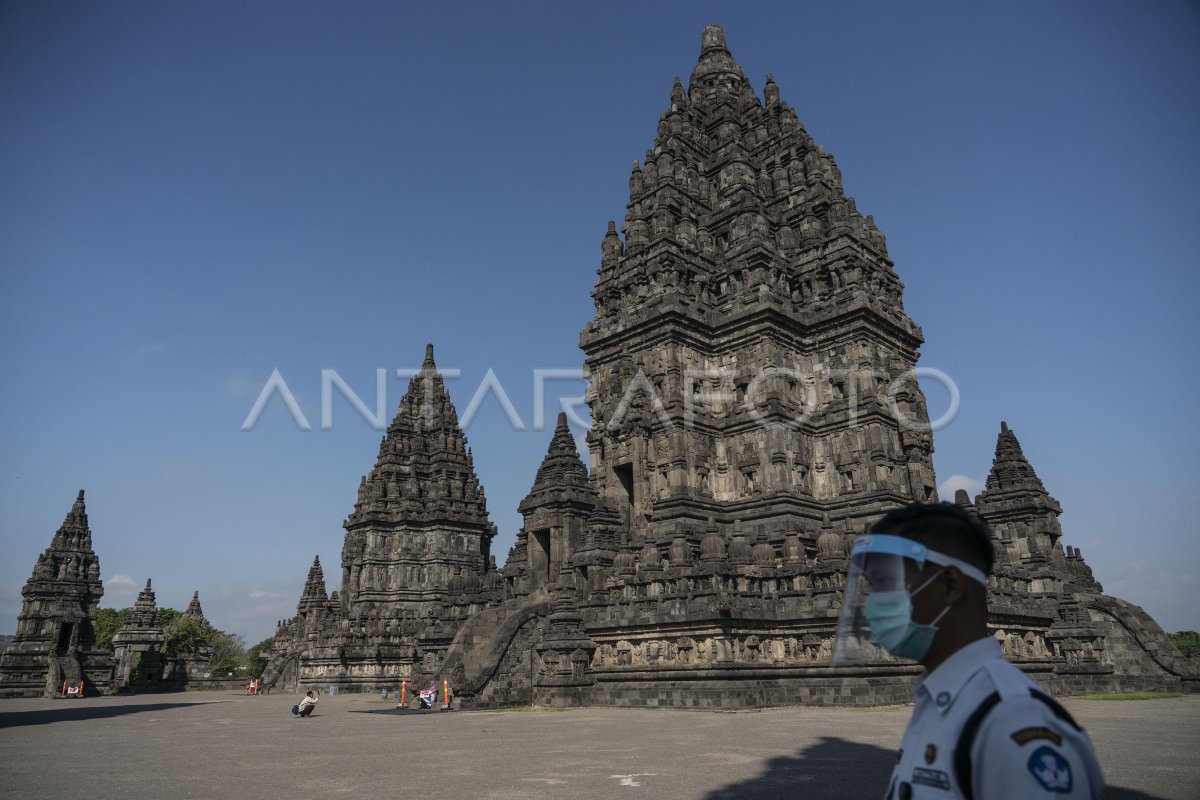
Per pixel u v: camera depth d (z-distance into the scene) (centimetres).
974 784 345
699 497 4928
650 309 5297
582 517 4888
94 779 1591
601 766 1678
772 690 3375
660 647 3619
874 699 3281
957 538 439
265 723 3206
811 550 4506
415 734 2542
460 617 5431
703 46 7062
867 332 5150
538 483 5053
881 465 4800
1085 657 4372
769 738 2173
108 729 2944
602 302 5866
